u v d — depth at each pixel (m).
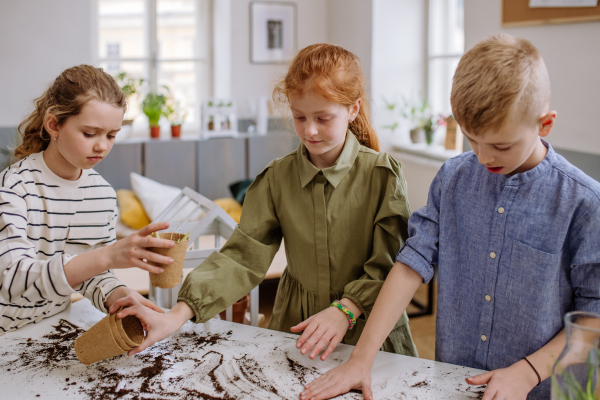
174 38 4.35
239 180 3.94
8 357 0.97
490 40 0.79
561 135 2.11
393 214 1.09
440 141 3.68
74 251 1.22
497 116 0.74
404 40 3.79
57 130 1.05
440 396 0.85
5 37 3.48
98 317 1.16
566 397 0.65
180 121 4.32
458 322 1.01
